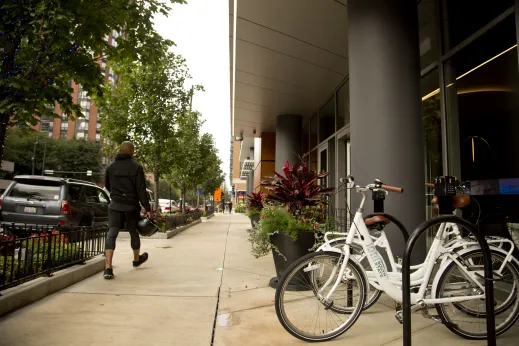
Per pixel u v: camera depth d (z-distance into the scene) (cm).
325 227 433
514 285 301
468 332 296
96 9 362
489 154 443
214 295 424
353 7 499
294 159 1316
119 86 1272
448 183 288
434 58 540
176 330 311
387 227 435
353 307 310
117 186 518
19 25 327
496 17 417
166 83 1271
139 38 424
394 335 307
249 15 677
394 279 304
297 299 305
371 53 471
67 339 285
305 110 1273
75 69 362
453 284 294
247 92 1088
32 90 333
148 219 561
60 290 429
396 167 446
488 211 431
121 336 295
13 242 377
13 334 292
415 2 484
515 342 294
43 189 881
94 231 573
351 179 318
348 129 907
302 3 636
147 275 527
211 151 2452
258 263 644
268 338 298
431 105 550
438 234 296
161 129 1280
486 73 447
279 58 850
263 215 448
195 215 2017
